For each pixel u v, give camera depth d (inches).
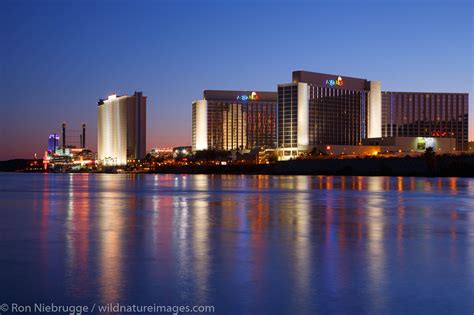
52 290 598.9
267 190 3164.4
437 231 1135.6
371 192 2881.4
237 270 706.8
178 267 725.9
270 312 520.7
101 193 2886.3
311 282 637.9
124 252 848.9
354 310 527.2
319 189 3277.6
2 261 770.8
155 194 2751.0
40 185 4379.9
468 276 671.8
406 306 540.1
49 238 1017.5
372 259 787.4
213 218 1424.7
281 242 962.7
